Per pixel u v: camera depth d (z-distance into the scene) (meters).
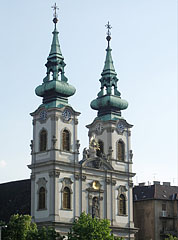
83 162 121.69
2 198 131.12
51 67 123.62
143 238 151.88
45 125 120.44
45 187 116.94
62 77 123.88
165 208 153.50
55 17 127.88
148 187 157.50
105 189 125.75
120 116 134.38
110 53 137.00
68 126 121.25
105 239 108.69
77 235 110.19
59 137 119.06
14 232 104.44
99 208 123.50
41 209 116.44
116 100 132.62
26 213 120.44
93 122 133.75
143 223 152.88
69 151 120.06
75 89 123.81
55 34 126.31
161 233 150.38
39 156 119.88
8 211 125.25
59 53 124.50
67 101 123.56
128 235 127.81
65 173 118.25
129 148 133.62
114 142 130.75
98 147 127.94
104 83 134.25
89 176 122.88
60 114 120.19
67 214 116.88
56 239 108.38
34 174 119.50
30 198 123.31
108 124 130.88
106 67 135.12
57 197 115.62
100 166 125.75
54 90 121.06
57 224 114.06
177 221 153.25
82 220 109.25
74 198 118.88
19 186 130.38
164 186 158.50
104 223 110.25
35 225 108.00
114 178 127.88
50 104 121.31
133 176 132.12
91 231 107.50
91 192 122.31
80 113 123.69
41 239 104.94
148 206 152.88
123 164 131.25
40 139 120.75
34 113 122.81
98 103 133.12
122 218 127.75
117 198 127.81
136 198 156.00
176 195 155.12
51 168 116.38
